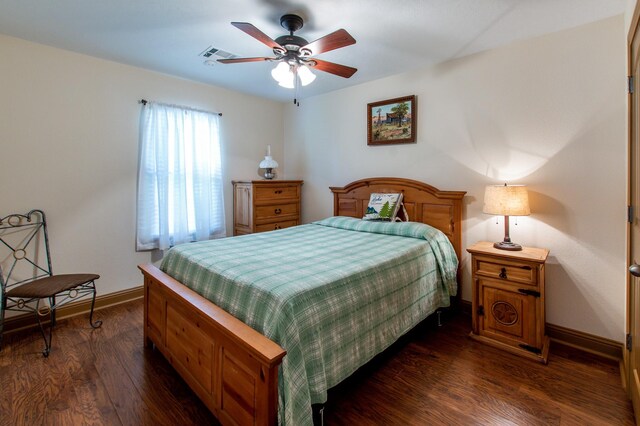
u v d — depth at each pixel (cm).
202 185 369
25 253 267
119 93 311
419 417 169
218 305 174
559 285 247
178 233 348
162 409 175
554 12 213
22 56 259
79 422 165
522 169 262
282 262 201
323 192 423
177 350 197
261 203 385
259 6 207
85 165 294
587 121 231
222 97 392
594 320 234
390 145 349
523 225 263
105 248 310
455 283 280
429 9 209
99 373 206
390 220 323
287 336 138
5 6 209
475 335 251
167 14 218
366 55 287
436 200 310
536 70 251
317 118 425
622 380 199
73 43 266
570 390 191
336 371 159
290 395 130
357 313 175
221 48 275
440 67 306
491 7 207
